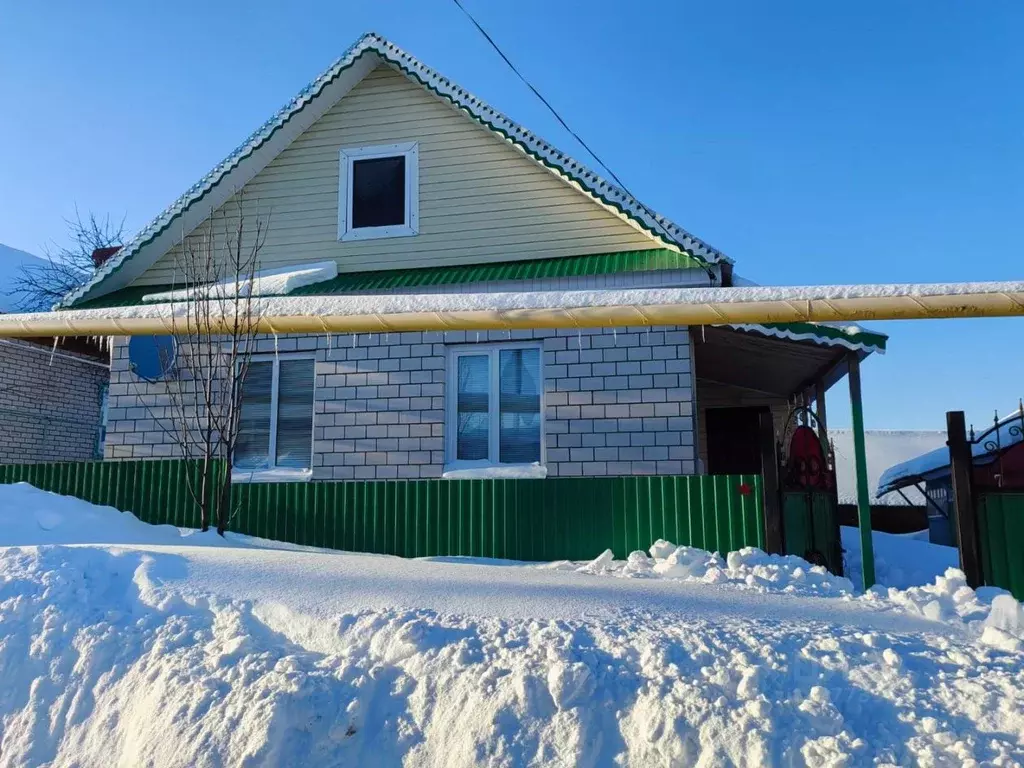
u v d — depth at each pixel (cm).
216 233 1147
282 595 493
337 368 1005
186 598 493
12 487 807
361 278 1054
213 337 1003
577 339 947
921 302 611
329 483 824
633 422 917
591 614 469
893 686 386
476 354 991
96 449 1706
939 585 609
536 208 1059
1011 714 363
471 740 371
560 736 367
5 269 2170
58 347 1541
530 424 963
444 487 797
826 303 623
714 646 413
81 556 547
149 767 383
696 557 662
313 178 1141
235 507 841
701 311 640
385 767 374
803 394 1337
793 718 363
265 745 373
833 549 893
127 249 1125
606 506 759
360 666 415
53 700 438
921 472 1477
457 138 1101
